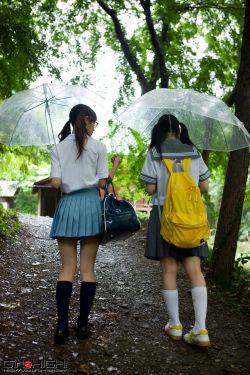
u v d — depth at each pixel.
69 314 3.70
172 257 3.37
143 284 5.17
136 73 8.73
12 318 3.43
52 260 5.96
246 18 5.74
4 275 4.68
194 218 3.14
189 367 2.97
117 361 2.95
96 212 3.12
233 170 5.75
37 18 8.55
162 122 3.48
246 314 4.39
